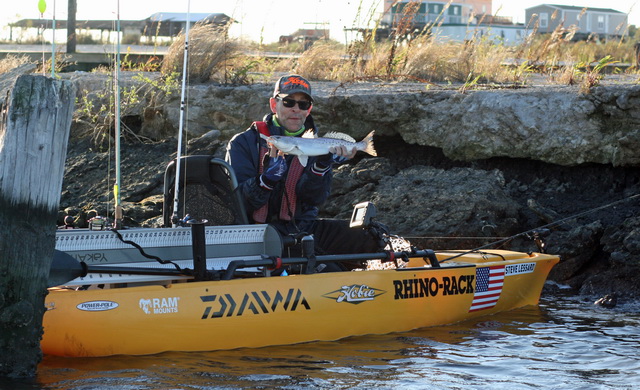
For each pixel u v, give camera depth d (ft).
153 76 39.55
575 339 20.13
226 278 18.07
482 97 32.81
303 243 19.17
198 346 17.70
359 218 20.30
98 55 55.52
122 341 17.01
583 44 68.44
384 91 35.68
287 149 18.10
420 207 29.71
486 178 31.65
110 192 31.81
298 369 16.87
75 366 16.42
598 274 26.81
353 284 19.56
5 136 15.29
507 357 18.33
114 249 17.58
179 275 17.98
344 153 18.58
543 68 46.06
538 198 31.19
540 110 31.89
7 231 15.29
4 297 15.39
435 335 20.29
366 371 16.92
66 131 15.78
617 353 18.83
